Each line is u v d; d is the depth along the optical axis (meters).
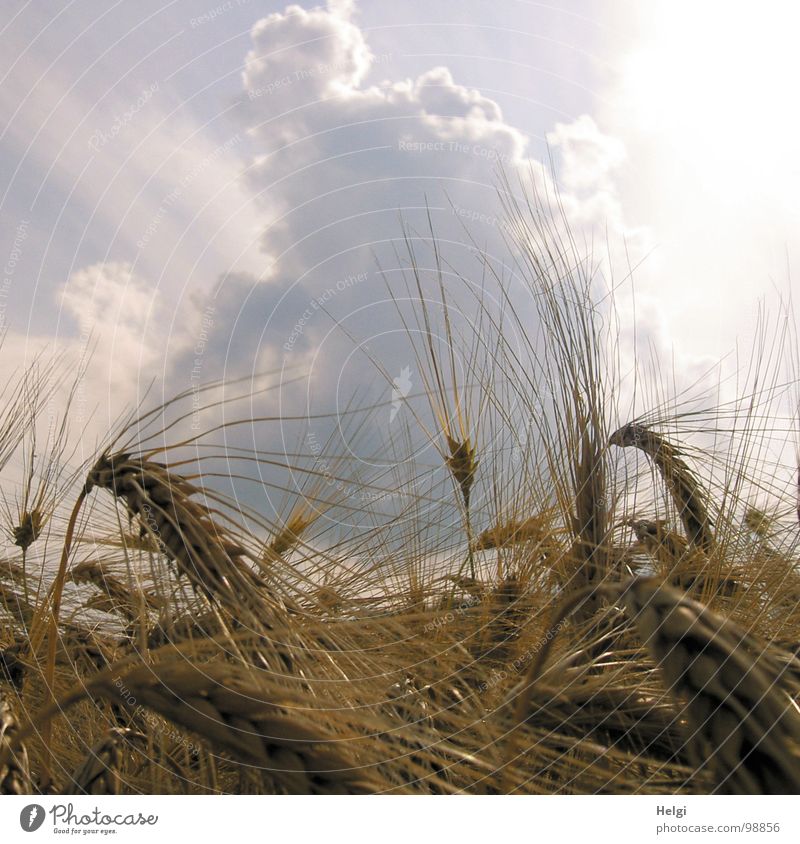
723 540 2.73
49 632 2.38
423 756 1.56
